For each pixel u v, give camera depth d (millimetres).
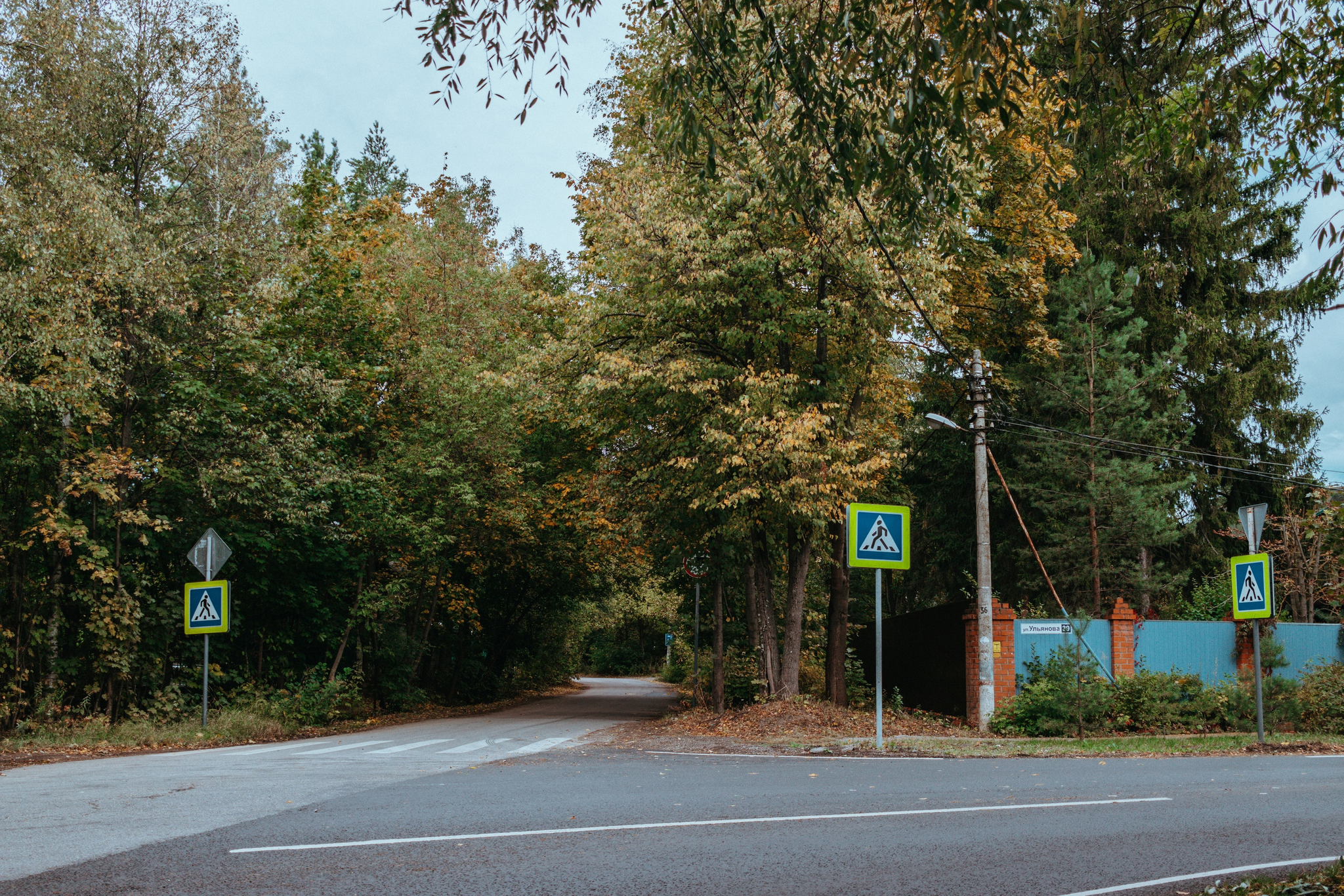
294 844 6145
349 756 11969
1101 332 23984
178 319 16125
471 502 22078
